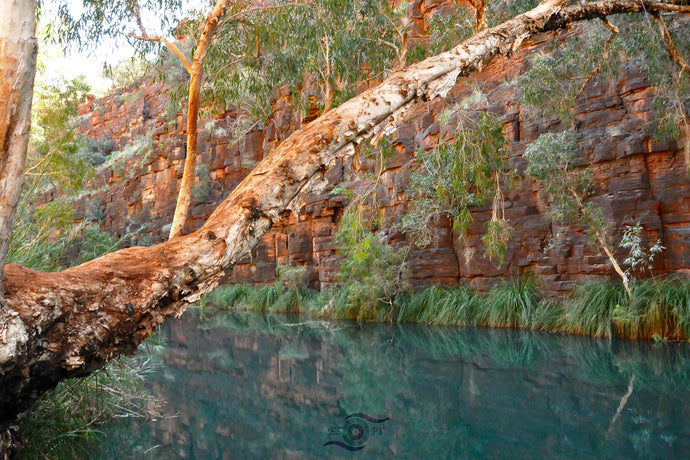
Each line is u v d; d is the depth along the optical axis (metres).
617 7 5.50
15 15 1.79
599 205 10.09
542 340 8.74
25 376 1.95
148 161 22.81
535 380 5.80
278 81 7.96
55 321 2.01
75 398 4.32
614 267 9.52
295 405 5.02
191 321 13.91
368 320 12.73
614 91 10.21
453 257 12.45
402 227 12.52
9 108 1.79
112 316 2.15
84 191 23.00
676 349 7.38
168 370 7.02
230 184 19.95
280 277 17.00
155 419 4.55
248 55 7.42
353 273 12.81
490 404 4.83
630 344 8.00
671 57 8.10
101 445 3.74
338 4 7.21
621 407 4.51
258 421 4.45
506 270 11.49
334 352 8.40
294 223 16.94
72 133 8.62
